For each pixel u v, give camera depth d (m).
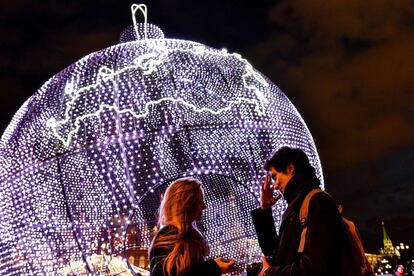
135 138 5.89
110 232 5.65
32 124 6.28
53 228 5.65
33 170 5.87
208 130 6.13
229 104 6.31
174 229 2.63
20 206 5.80
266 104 6.54
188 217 2.67
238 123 6.21
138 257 7.75
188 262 2.48
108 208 5.80
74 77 6.46
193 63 6.59
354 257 2.32
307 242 2.28
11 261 5.66
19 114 6.81
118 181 5.90
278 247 2.59
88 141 5.87
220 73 6.60
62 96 6.29
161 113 6.19
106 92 6.12
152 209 8.49
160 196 8.58
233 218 7.58
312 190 2.53
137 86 6.21
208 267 2.53
